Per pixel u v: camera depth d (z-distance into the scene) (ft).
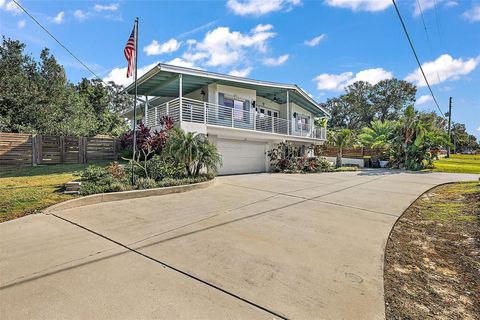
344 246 13.57
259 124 56.34
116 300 8.41
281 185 34.58
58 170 34.96
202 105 48.75
